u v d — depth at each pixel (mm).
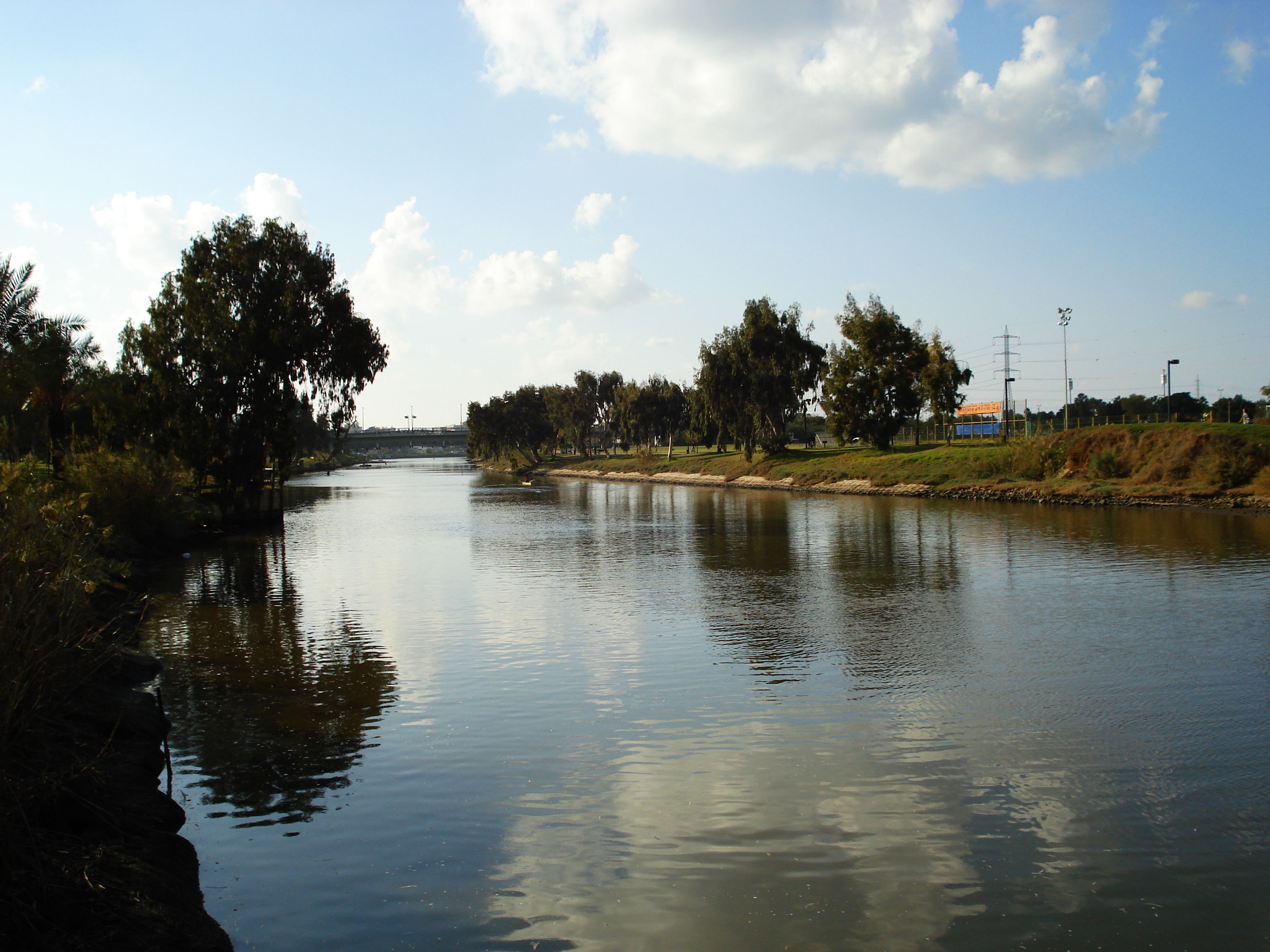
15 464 11898
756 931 7520
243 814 10039
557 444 168625
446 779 11148
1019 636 19219
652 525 50031
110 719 12328
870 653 17875
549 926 7605
